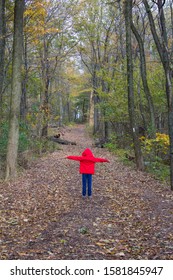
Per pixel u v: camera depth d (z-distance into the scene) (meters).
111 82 20.44
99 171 12.99
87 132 37.84
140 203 8.02
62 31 20.75
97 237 5.65
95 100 31.75
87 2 23.61
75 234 5.80
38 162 14.55
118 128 25.52
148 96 15.08
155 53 19.66
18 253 4.88
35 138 17.92
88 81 34.06
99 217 6.89
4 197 8.41
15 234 5.78
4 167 11.40
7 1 14.05
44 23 16.97
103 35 26.81
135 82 17.89
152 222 6.45
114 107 19.98
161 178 11.45
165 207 7.56
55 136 25.86
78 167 13.94
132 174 12.28
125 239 5.55
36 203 7.99
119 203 8.06
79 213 7.17
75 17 20.89
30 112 18.83
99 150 21.03
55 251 4.99
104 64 26.22
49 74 21.86
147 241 5.41
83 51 26.61
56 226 6.26
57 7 19.00
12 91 10.76
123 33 23.47
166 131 19.50
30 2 14.40
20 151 13.91
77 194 9.05
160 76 17.23
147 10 11.55
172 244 5.20
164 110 18.45
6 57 17.94
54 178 11.23
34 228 6.14
